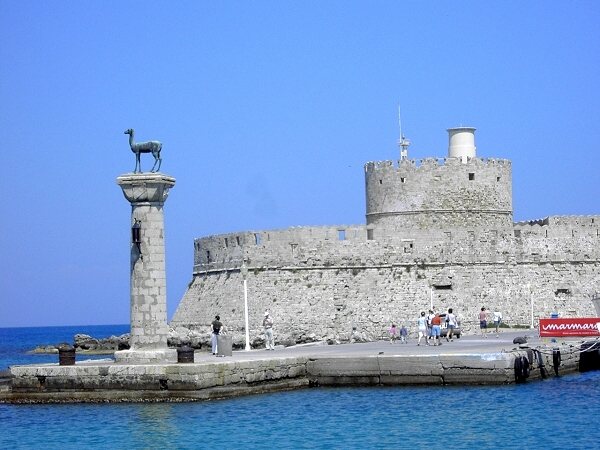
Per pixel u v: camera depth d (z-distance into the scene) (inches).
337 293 3462.1
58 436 1814.7
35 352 5649.6
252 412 1980.8
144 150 2203.5
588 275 3518.7
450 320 2876.5
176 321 3811.5
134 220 2188.7
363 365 2269.9
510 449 1662.2
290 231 3513.8
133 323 2190.0
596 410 1966.0
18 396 2126.0
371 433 1791.3
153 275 2185.0
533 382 2342.5
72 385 2111.2
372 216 3705.7
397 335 3408.0
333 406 2033.7
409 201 3617.1
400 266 3489.2
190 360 2138.3
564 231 3533.5
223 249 3676.2
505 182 3698.3
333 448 1689.2
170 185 2212.1
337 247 3499.0
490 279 3481.8
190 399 2065.7
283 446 1710.1
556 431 1785.2
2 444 1769.2
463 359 2230.6
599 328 2706.7
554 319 2741.1
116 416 1959.9
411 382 2249.0
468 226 3614.7
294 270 3499.0
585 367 2733.8
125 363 2153.1
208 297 3683.6
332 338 3324.3
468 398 2096.5
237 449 1694.1
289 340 3334.2
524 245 3513.8
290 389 2256.4
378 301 3447.3
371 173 3703.3
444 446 1689.2
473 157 3641.7
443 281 3464.6
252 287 3513.8
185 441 1756.9
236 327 3494.1
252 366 2180.1
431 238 3501.5
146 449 1713.8
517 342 2556.6
